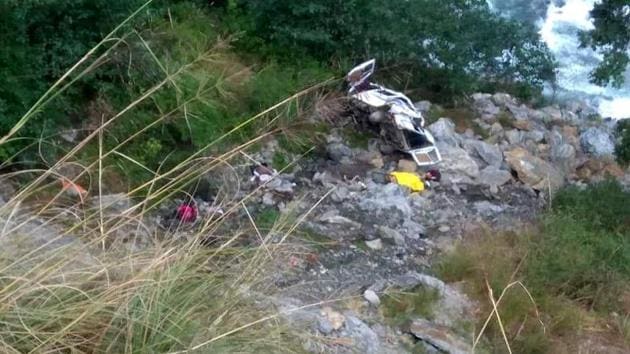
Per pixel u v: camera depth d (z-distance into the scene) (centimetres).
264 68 1198
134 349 305
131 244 353
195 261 352
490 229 994
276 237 462
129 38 993
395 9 1314
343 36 1284
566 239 943
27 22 935
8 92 874
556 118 1417
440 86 1385
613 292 882
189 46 1150
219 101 1072
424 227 995
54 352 295
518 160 1195
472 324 776
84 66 969
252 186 990
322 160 1120
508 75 1480
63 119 952
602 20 985
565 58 1783
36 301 304
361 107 1180
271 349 339
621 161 1271
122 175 877
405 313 764
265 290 377
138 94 1004
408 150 1158
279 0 1259
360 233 942
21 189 394
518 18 1902
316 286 776
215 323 328
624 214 1048
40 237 338
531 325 794
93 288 317
